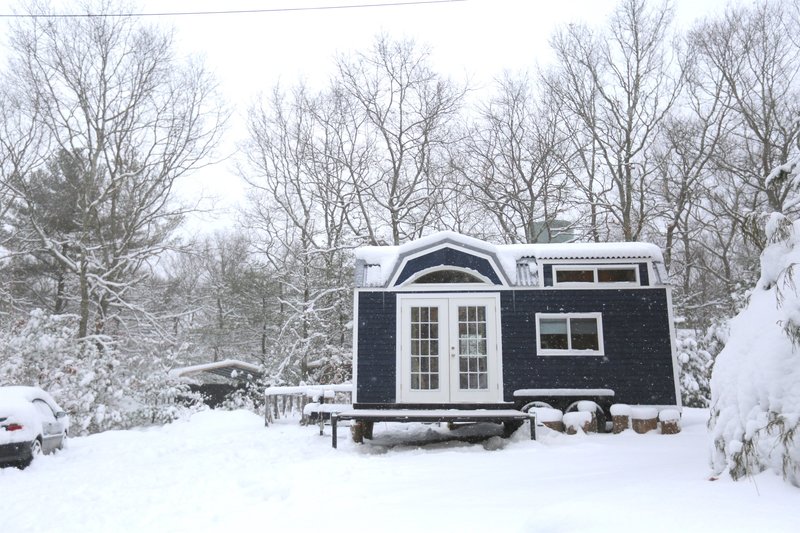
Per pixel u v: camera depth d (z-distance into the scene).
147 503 7.08
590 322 12.95
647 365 12.61
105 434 14.77
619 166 27.33
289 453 10.66
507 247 13.73
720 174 26.59
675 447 9.31
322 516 5.71
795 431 4.95
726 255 26.66
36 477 9.41
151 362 20.33
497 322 12.83
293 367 25.48
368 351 12.72
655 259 13.14
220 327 32.22
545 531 4.27
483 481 6.97
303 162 29.62
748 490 4.91
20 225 26.19
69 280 26.30
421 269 13.03
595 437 11.10
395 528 5.03
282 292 28.97
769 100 25.27
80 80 24.17
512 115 30.38
